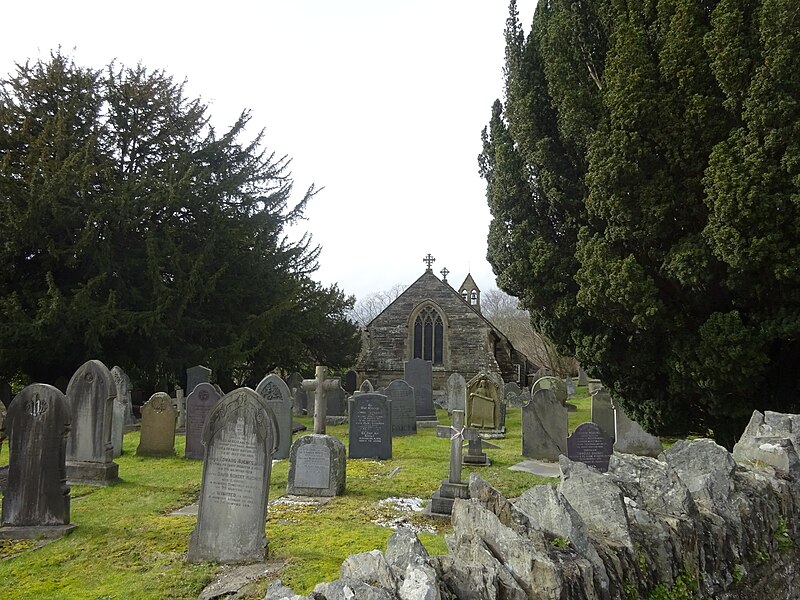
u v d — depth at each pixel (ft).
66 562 20.33
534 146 32.53
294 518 25.41
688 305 27.27
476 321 102.32
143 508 27.66
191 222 84.94
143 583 17.90
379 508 27.50
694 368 26.08
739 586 13.03
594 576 10.23
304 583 17.33
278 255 94.38
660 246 27.35
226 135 92.38
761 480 15.90
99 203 71.87
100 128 82.48
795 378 26.27
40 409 24.11
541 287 31.96
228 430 20.38
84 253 70.64
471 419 56.03
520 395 87.86
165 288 72.74
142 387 77.05
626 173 26.40
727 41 24.16
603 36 31.53
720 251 23.75
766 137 22.56
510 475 35.86
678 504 12.99
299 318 90.68
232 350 77.20
